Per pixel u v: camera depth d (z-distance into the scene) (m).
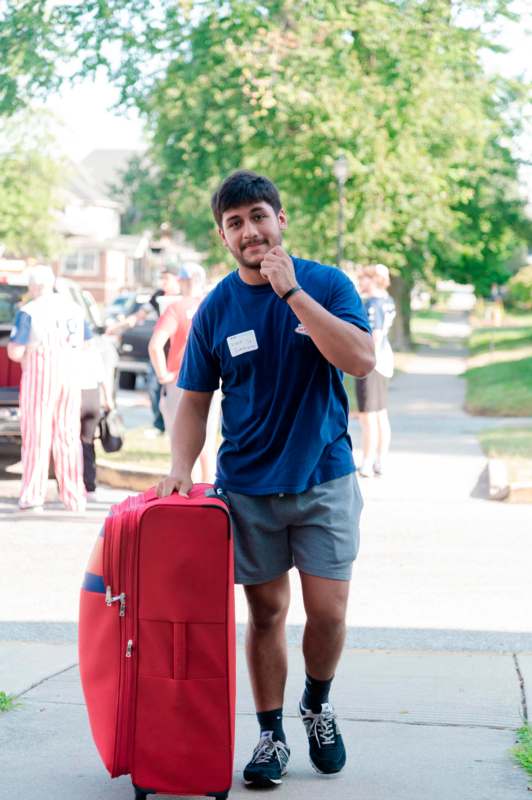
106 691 4.83
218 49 30.77
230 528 4.74
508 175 46.59
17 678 6.74
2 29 31.50
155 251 99.12
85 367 13.05
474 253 54.50
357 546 5.13
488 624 8.02
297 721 6.02
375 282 14.77
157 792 4.81
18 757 5.48
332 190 34.59
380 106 32.44
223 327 5.05
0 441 14.45
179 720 4.77
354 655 7.32
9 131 50.22
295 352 4.94
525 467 14.91
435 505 13.03
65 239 75.69
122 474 14.48
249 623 5.27
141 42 31.03
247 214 4.90
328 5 31.17
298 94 30.86
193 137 32.97
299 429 4.98
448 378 35.53
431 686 6.61
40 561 10.20
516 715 6.08
